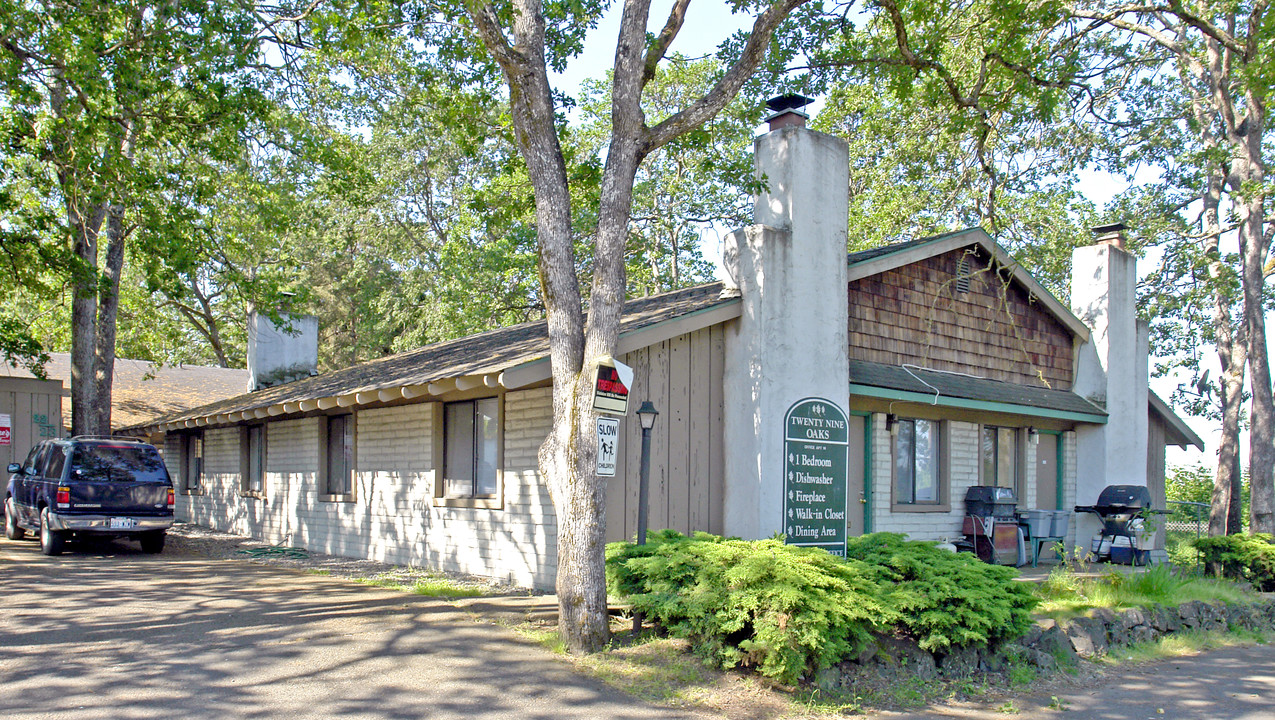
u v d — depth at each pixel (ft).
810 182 37.22
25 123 41.09
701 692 22.49
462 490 40.01
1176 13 42.98
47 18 40.81
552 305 25.77
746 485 35.27
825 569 24.49
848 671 24.31
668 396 34.83
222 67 45.19
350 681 22.26
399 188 121.29
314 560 44.68
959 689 25.14
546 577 34.47
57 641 25.41
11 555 44.37
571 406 25.32
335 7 42.65
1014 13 38.58
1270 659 32.24
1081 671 28.73
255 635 26.50
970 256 48.34
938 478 46.26
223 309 116.78
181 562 43.37
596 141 101.71
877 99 55.57
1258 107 52.70
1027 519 48.32
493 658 24.41
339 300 131.75
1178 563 46.73
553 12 36.96
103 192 43.09
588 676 23.21
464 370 33.86
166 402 89.81
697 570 25.29
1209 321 80.59
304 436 51.34
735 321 36.55
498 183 56.90
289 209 58.49
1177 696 26.21
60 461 45.47
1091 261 54.54
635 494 33.42
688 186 102.12
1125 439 53.62
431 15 40.86
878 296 43.19
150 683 21.68
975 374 47.98
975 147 45.75
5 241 46.39
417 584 35.63
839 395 37.50
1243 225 53.47
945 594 25.53
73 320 56.95
